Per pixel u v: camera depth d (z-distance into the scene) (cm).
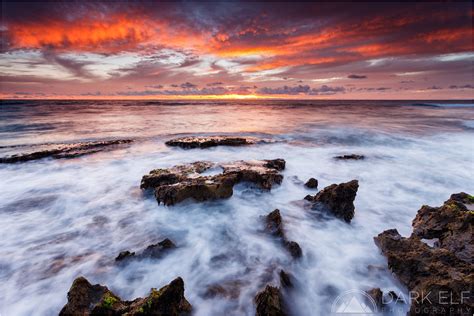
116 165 1345
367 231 741
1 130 2548
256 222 769
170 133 2445
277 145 1853
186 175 974
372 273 562
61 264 590
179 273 564
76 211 853
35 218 809
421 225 668
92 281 537
